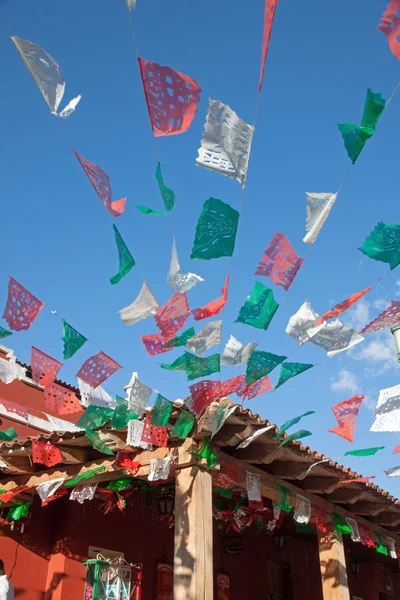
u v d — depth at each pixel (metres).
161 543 10.78
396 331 7.21
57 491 8.63
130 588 8.16
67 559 9.34
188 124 3.45
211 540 6.95
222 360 5.42
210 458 7.28
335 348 5.21
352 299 4.68
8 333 5.51
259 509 9.28
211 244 4.04
